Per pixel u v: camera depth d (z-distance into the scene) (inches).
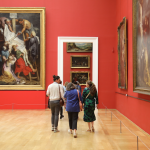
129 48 370.3
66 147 208.8
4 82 509.7
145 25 264.4
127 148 198.5
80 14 519.5
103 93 516.4
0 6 515.8
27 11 511.5
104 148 204.4
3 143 223.3
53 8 519.8
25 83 510.9
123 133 265.7
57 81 288.2
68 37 517.0
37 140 235.1
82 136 253.0
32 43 512.7
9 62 511.2
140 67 285.9
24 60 512.7
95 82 517.0
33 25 512.4
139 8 289.6
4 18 513.3
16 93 505.7
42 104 505.4
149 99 263.0
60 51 516.7
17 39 513.3
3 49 511.8
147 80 257.4
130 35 365.1
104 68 518.0
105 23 519.2
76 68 683.4
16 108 503.2
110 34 518.6
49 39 518.3
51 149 202.5
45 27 515.2
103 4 519.8
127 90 382.9
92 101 276.4
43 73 509.4
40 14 510.9
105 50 519.2
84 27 519.2
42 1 520.1
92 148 205.0
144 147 196.2
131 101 352.2
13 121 351.9
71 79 676.7
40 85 510.6
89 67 677.9
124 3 415.8
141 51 281.0
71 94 259.4
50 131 279.9
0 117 393.1
